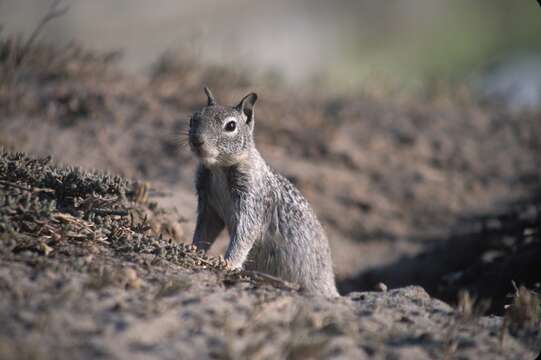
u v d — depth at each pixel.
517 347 5.93
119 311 5.37
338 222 13.66
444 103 20.39
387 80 21.36
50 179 7.81
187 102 16.58
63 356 4.57
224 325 5.40
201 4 34.22
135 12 31.67
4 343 4.54
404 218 14.14
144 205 9.05
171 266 6.84
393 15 42.16
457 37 41.91
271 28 36.88
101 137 14.29
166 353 4.86
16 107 14.58
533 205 13.48
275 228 9.12
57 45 17.55
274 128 16.42
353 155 15.96
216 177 8.98
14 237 6.38
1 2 28.09
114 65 17.92
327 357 5.18
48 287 5.59
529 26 42.28
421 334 5.93
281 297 6.33
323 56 37.22
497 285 10.70
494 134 18.03
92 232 7.04
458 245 12.81
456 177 15.81
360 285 12.23
